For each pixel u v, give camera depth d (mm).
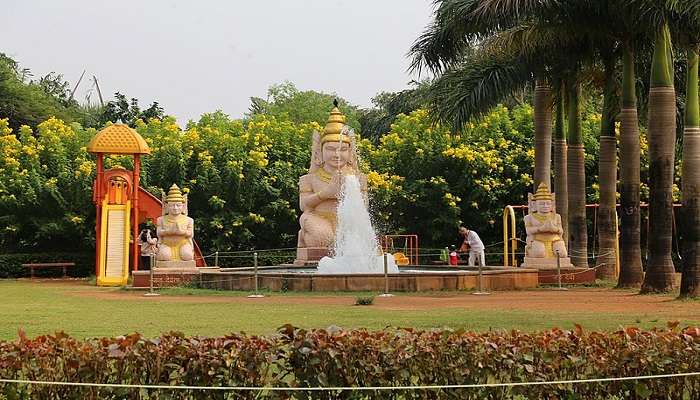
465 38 24328
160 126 37188
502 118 37469
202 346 6918
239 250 36094
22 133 36250
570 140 27203
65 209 34938
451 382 6945
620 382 6996
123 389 6723
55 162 35531
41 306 17875
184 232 25625
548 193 26734
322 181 26609
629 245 22703
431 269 26719
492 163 35625
